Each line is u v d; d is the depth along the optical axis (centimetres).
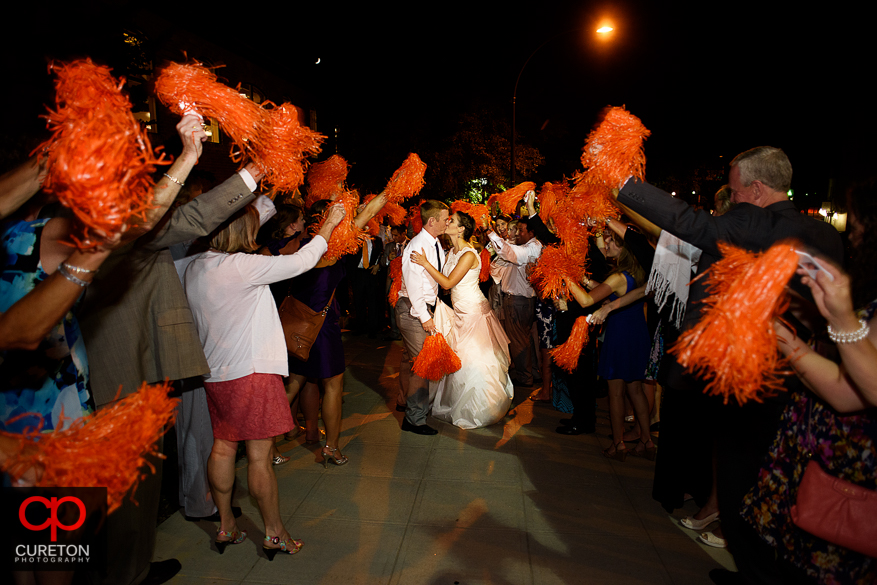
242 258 252
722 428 232
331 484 359
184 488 310
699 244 211
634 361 387
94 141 120
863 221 173
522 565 273
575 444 430
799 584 185
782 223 211
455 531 304
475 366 455
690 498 347
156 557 278
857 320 145
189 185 271
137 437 135
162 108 995
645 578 264
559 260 391
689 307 228
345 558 278
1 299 168
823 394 159
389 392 554
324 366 366
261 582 259
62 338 175
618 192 214
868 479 162
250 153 225
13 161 181
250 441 264
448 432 453
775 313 149
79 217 124
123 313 222
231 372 254
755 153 232
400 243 818
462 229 464
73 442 126
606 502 339
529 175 2306
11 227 171
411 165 352
